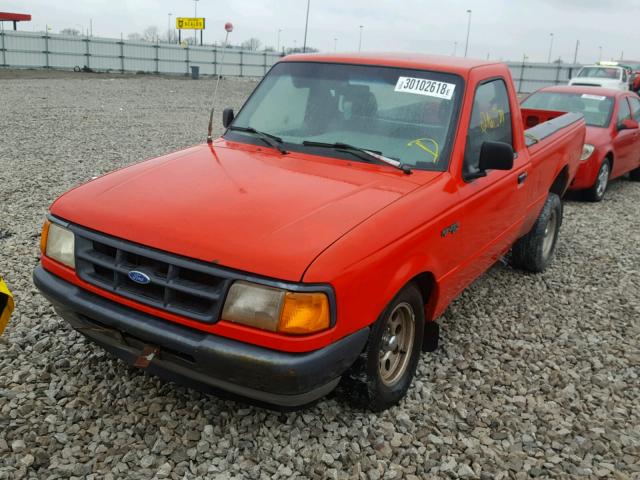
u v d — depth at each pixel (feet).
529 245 18.89
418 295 11.35
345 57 14.08
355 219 9.80
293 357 8.71
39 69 130.11
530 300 17.54
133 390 11.40
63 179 28.86
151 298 9.49
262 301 8.69
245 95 91.09
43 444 9.84
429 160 12.17
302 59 14.55
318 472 9.64
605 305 17.56
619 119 33.65
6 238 19.77
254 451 10.02
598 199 32.07
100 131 45.91
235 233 9.21
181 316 9.22
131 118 55.26
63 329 13.61
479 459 10.25
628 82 78.02
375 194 10.80
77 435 10.12
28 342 13.01
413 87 13.05
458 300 17.17
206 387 9.73
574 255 22.12
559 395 12.50
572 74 139.54
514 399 12.17
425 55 14.57
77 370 11.98
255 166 11.88
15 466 9.30
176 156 12.71
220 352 8.84
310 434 10.51
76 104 64.39
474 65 14.01
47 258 10.83
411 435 10.73
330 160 12.25
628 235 25.25
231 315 8.86
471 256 13.28
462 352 14.02
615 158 32.55
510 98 15.35
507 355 14.01
